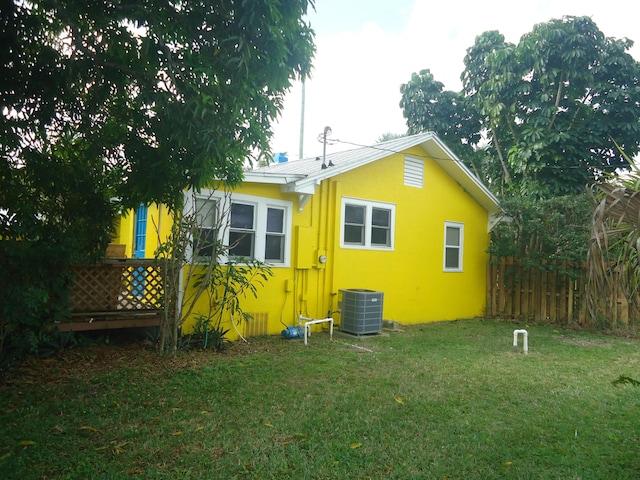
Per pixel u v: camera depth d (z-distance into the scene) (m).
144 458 3.86
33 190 6.66
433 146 12.09
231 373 6.48
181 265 7.55
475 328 11.38
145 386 5.77
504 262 13.27
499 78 15.23
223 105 5.09
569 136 13.80
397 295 11.72
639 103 13.96
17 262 6.13
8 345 6.37
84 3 5.19
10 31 5.21
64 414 4.79
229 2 4.89
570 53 13.81
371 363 7.32
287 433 4.45
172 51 5.19
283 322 9.70
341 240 10.65
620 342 9.87
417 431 4.61
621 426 4.86
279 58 5.10
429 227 12.46
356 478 3.66
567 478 3.73
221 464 3.80
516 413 5.19
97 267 7.47
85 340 7.40
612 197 3.30
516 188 15.57
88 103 6.02
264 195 9.38
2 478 3.45
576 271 11.64
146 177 6.11
